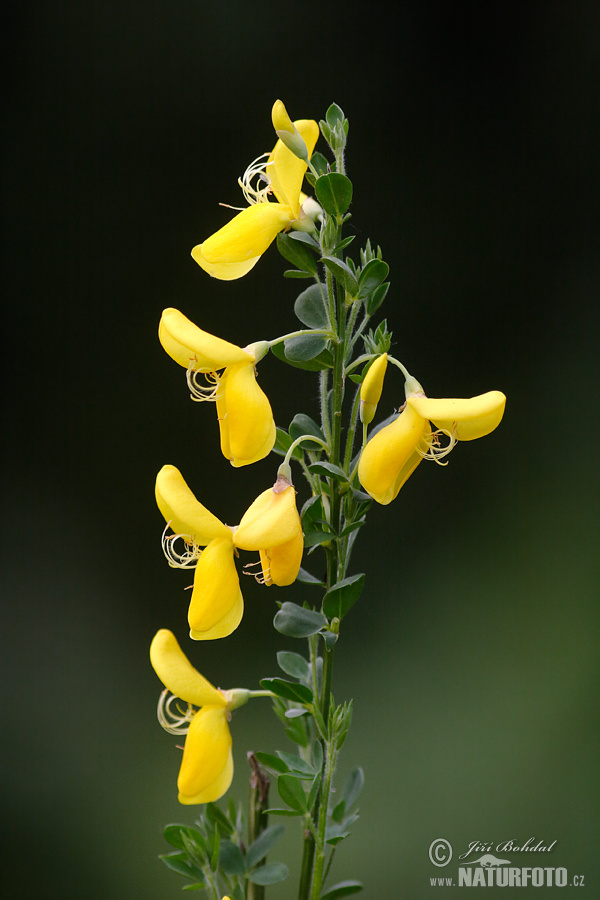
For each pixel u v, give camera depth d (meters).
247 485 1.16
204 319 1.21
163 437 1.21
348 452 0.65
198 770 0.64
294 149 0.64
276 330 1.18
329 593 0.63
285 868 0.65
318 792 0.65
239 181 0.66
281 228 0.64
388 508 1.15
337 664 1.08
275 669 1.05
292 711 0.65
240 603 0.63
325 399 0.65
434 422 0.63
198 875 0.65
